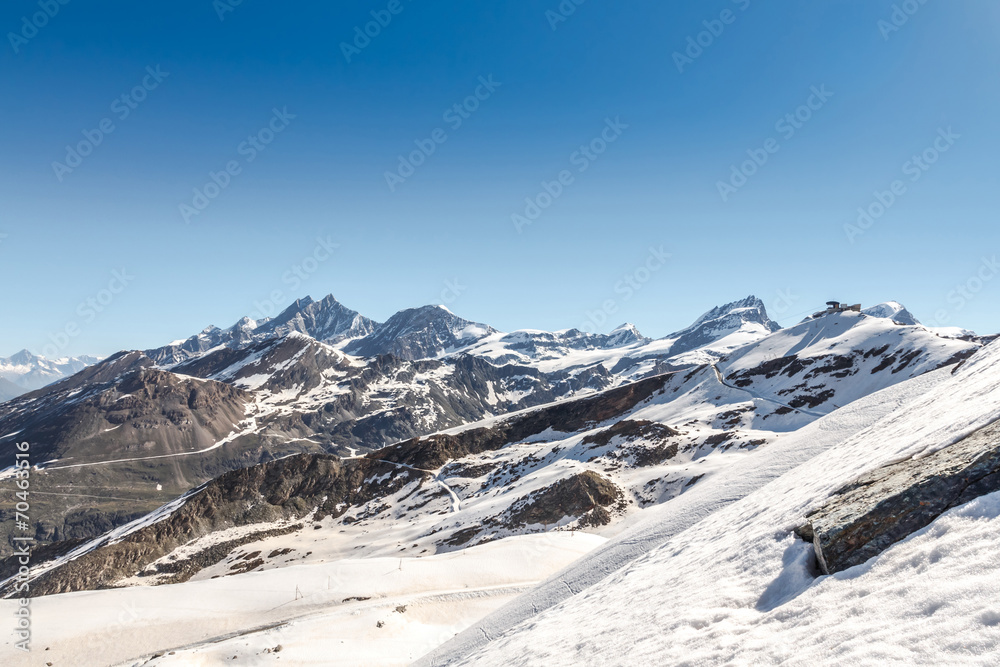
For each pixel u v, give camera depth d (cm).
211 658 5562
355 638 5994
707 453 11994
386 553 10825
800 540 1337
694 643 1098
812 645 846
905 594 843
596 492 10900
